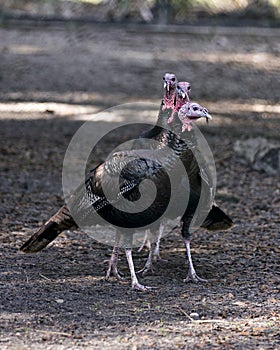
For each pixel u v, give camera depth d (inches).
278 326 497.4
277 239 700.0
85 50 2005.4
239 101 1437.0
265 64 1760.6
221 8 2315.5
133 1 2310.5
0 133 1165.7
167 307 530.3
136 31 2224.4
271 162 947.3
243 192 865.5
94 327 489.4
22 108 1371.8
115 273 596.1
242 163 984.9
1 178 911.0
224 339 473.4
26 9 2508.6
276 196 850.8
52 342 464.4
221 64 1790.1
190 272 588.4
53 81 1637.6
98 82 1636.3
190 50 1973.4
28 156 1025.5
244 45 1987.0
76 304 532.1
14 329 483.2
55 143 1106.7
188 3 2274.9
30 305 527.2
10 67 1776.6
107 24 2303.2
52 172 946.1
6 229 718.5
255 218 770.2
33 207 797.2
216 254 657.6
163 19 2273.6
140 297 550.6
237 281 589.0
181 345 461.7
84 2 2426.2
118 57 1925.4
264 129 1196.5
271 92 1507.1
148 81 1644.9
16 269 606.9
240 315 517.0
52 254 649.6
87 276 596.1
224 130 1189.7
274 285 579.8
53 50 1995.6
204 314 518.0
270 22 2231.8
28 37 2169.0
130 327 490.6
